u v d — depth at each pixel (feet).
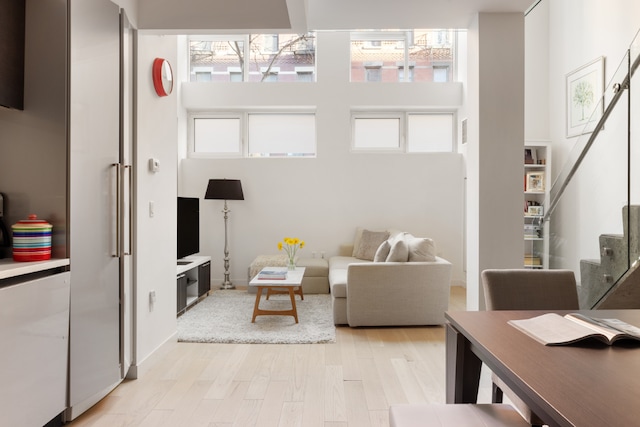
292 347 11.18
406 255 13.42
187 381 8.87
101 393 7.98
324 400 7.98
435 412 4.40
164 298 10.57
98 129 7.39
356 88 20.34
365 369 9.62
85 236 7.04
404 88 20.21
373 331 12.80
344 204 20.44
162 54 10.37
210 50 21.15
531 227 13.14
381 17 11.13
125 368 8.50
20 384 5.70
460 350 5.03
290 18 9.33
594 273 10.34
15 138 6.81
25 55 6.81
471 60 11.11
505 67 10.62
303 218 20.48
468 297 11.27
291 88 20.30
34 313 5.93
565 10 17.80
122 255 7.99
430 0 10.00
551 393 3.04
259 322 13.50
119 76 8.01
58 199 6.73
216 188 18.95
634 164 9.07
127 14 8.73
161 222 10.34
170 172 10.87
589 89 16.19
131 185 8.61
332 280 14.08
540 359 3.77
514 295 6.45
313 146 21.02
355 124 21.01
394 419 4.27
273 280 13.76
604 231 10.01
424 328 13.15
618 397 2.97
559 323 4.75
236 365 9.83
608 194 9.88
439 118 21.02
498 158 10.59
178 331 12.35
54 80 6.75
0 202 6.76
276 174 20.43
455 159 20.29
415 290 13.07
